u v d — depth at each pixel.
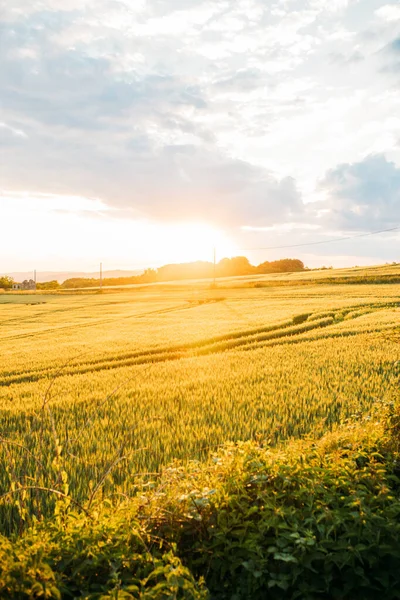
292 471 4.89
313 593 3.77
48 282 164.62
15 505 5.34
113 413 9.78
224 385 12.27
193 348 22.12
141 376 14.20
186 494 4.53
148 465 6.60
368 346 18.25
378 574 3.85
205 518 4.37
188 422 8.80
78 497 5.57
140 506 4.47
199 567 4.18
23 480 5.69
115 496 5.54
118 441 7.80
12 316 47.56
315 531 4.14
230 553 4.09
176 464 6.26
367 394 10.58
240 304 48.38
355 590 3.84
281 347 19.19
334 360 15.48
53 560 3.62
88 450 7.30
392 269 90.94
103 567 3.73
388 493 4.77
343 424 7.58
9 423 9.39
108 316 43.88
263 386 11.95
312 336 22.41
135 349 21.30
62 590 3.39
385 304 37.81
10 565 3.27
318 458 5.39
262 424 8.52
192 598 3.25
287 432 8.20
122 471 6.38
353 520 4.21
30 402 11.30
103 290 91.31
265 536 4.29
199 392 11.51
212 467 5.16
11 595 3.18
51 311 52.53
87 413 9.89
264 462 5.07
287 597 3.77
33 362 18.66
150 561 3.75
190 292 76.44
